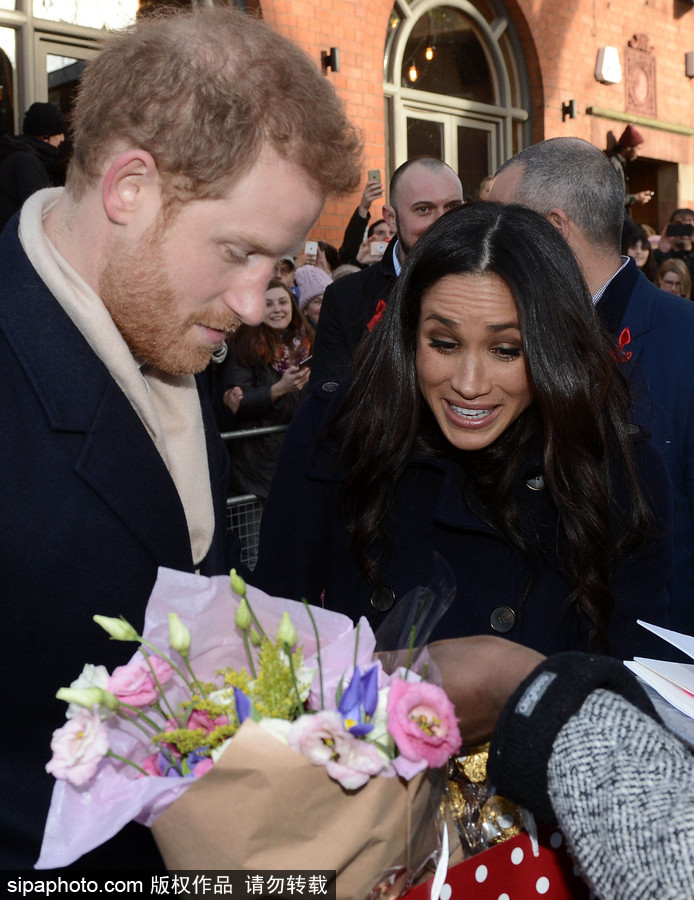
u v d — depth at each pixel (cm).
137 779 82
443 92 755
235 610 94
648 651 140
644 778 69
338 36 631
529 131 813
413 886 92
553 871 92
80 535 102
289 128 95
